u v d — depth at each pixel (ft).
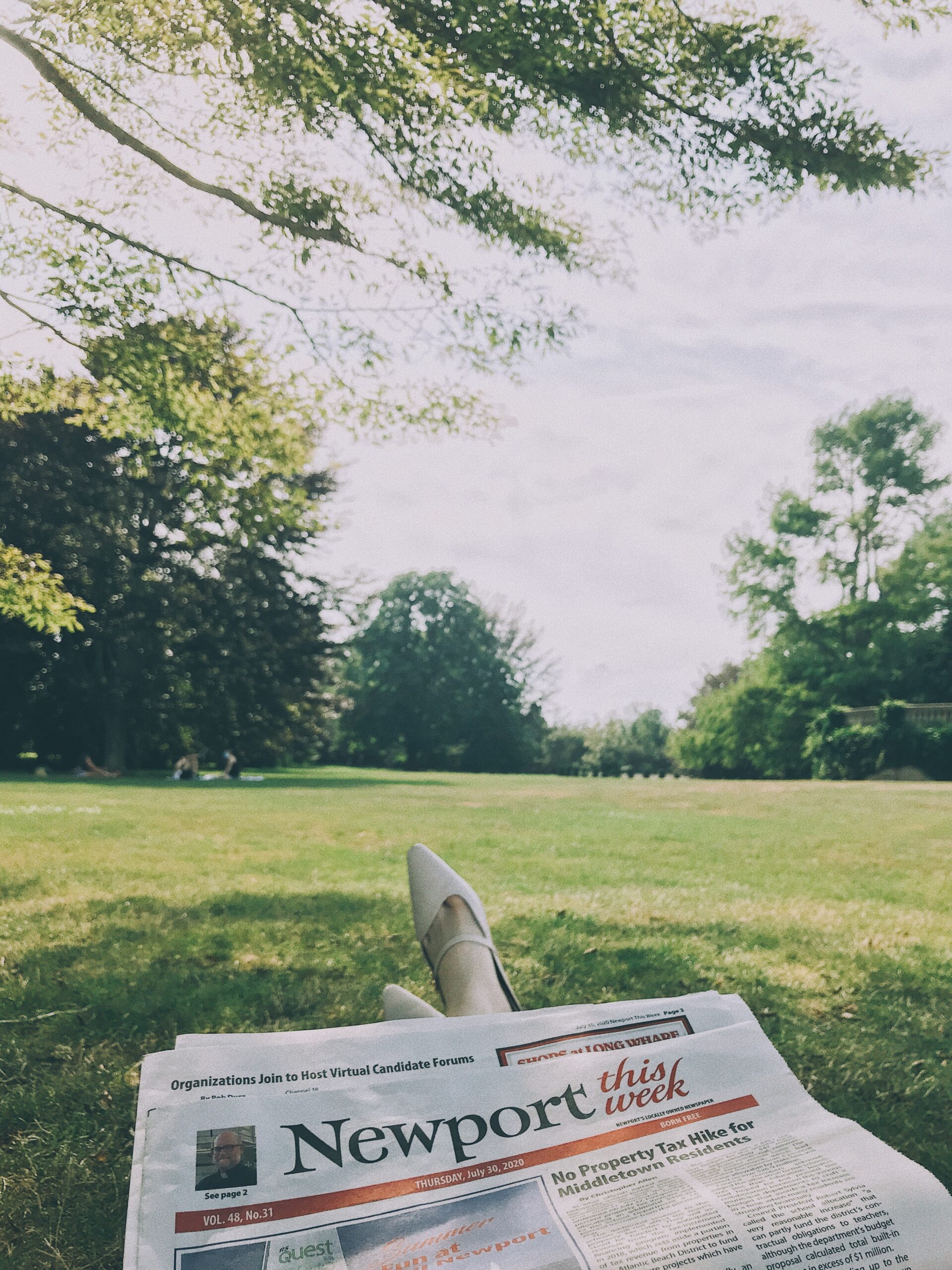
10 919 13.02
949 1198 2.15
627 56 12.64
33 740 95.61
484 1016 2.96
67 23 13.03
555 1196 2.24
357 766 188.65
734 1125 2.48
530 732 195.31
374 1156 2.34
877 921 14.08
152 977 9.78
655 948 11.44
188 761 81.97
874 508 133.18
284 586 93.86
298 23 11.72
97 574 81.10
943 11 12.31
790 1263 1.98
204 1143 2.34
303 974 10.16
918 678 127.54
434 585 196.85
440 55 12.13
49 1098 6.66
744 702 133.90
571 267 16.58
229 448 20.52
